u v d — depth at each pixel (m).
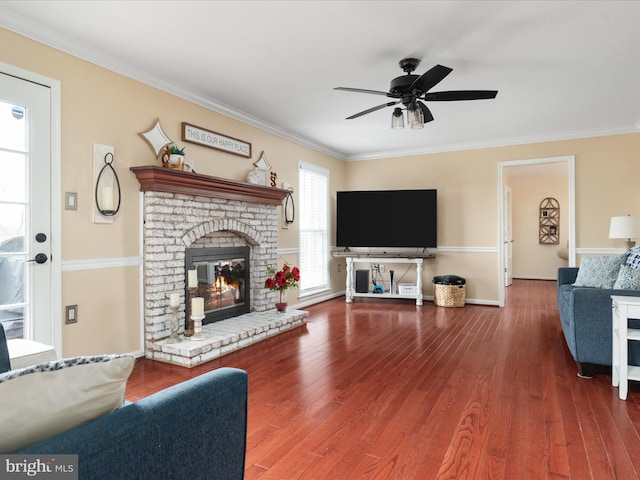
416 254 6.18
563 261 8.89
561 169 7.62
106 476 0.78
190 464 0.99
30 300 2.61
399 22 2.58
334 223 6.59
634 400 2.47
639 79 3.53
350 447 1.94
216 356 3.34
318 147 6.03
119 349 3.16
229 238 4.28
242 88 3.74
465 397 2.53
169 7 2.41
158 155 3.48
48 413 0.80
